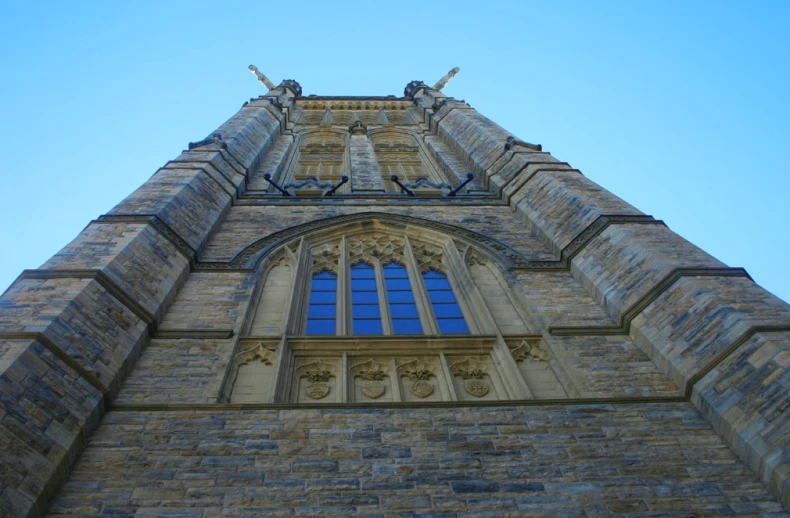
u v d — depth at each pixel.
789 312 12.34
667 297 13.91
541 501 9.50
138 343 13.20
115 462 10.04
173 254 16.91
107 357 12.02
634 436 11.02
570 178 22.41
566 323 14.94
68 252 14.93
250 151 30.06
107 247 15.27
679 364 12.45
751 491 9.77
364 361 13.98
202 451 10.30
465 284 17.59
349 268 19.39
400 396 13.03
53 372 10.77
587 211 18.91
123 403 11.48
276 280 17.83
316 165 35.56
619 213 18.42
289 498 9.38
